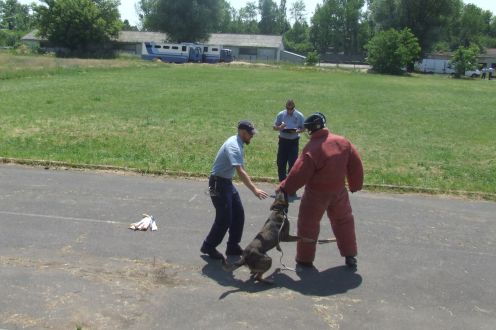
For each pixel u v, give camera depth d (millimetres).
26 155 12750
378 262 7215
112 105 24984
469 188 11500
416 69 92750
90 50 82688
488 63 110688
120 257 6961
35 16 83625
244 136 6742
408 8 87938
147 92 31984
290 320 5512
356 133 20219
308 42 137375
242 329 5289
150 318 5422
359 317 5652
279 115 10875
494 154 16438
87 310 5523
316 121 6477
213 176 6816
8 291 5855
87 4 81562
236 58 99500
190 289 6113
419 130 21703
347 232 6863
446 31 93125
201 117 22266
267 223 6332
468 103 35031
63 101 25641
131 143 15422
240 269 6750
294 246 7688
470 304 6086
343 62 114938
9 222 8148
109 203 9383
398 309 5879
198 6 92125
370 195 10773
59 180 10828
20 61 52000
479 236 8508
